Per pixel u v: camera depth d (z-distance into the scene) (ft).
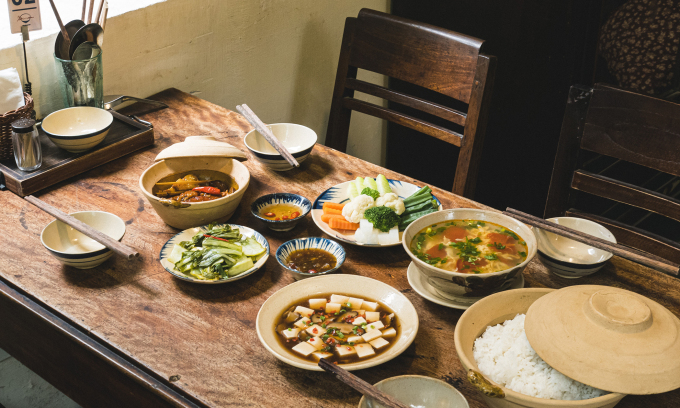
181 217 4.49
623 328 3.35
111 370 3.90
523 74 7.68
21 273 4.22
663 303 4.09
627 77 7.11
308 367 3.54
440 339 3.88
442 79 5.89
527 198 8.52
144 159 5.32
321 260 4.32
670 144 4.72
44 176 4.88
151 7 5.87
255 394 3.59
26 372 6.49
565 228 4.13
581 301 3.52
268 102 7.48
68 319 3.96
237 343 3.84
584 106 5.01
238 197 4.57
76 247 4.39
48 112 5.65
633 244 5.04
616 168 7.50
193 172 4.85
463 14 7.89
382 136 9.55
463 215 4.29
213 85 6.69
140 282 4.19
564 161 5.21
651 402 3.58
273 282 4.20
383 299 3.98
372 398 3.42
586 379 3.28
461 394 3.39
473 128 5.76
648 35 6.78
